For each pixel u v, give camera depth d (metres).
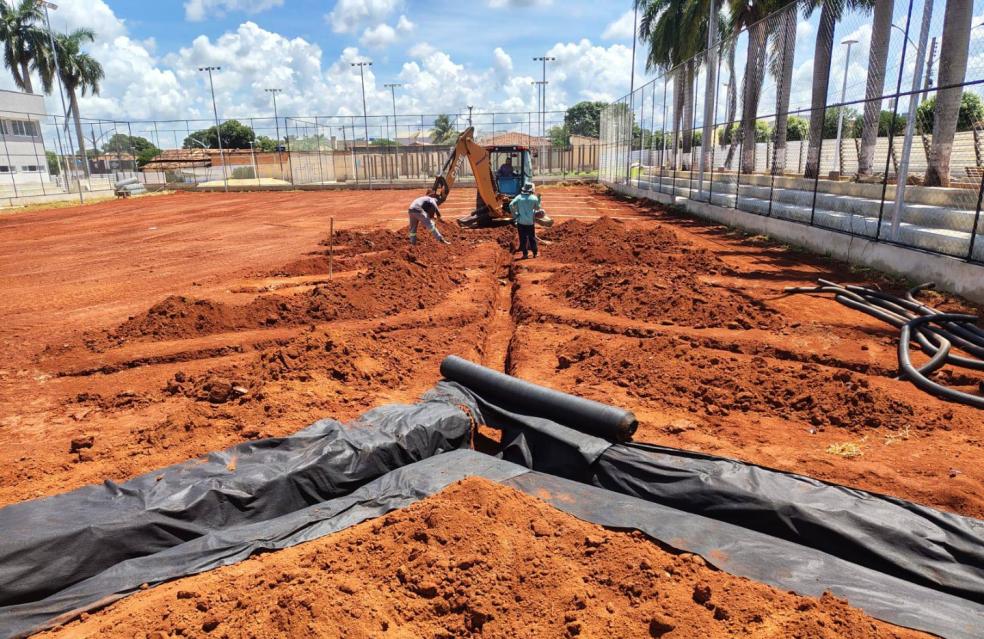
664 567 3.39
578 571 3.40
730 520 4.03
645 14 37.44
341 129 48.19
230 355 8.10
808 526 3.78
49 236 20.95
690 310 8.88
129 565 3.66
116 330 8.92
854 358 7.19
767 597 3.16
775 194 19.58
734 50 22.09
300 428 5.50
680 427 5.49
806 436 5.39
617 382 6.58
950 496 4.32
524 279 11.91
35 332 9.28
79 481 4.80
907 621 3.00
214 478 4.29
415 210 14.86
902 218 12.99
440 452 5.16
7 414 6.38
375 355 7.32
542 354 7.66
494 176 19.23
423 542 3.60
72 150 40.06
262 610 3.01
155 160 55.03
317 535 3.90
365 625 2.91
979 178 13.23
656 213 24.95
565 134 60.50
